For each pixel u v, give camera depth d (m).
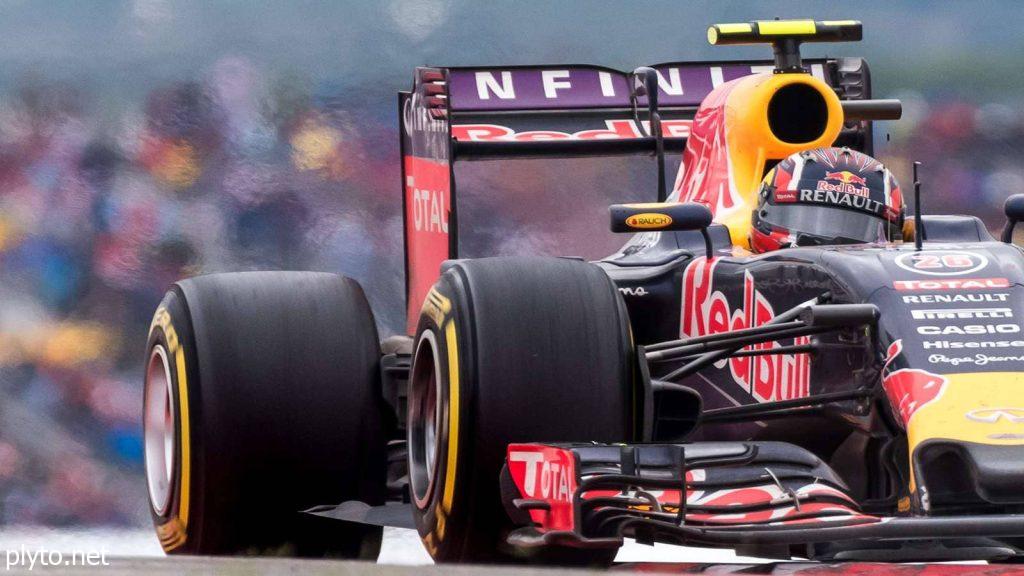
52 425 38.00
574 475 14.28
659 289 19.23
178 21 40.69
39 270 39.12
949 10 42.75
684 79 24.45
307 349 19.70
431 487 16.62
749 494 15.45
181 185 39.91
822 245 18.03
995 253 16.59
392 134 40.00
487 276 16.44
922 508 14.52
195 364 19.50
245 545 19.91
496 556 16.41
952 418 14.70
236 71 40.31
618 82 24.09
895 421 15.80
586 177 34.16
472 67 23.61
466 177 34.41
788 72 20.58
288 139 40.12
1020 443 14.30
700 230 19.20
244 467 19.41
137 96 40.47
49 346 38.66
